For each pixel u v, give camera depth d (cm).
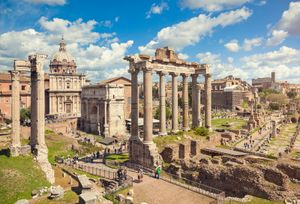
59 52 13038
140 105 12812
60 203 2630
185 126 5541
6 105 10394
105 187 3356
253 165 3253
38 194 2906
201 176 3506
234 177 3191
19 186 3023
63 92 11475
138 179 3534
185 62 5325
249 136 7419
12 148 3891
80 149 6366
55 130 8875
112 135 9294
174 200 2905
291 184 3158
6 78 10969
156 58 4691
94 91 9894
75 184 3353
